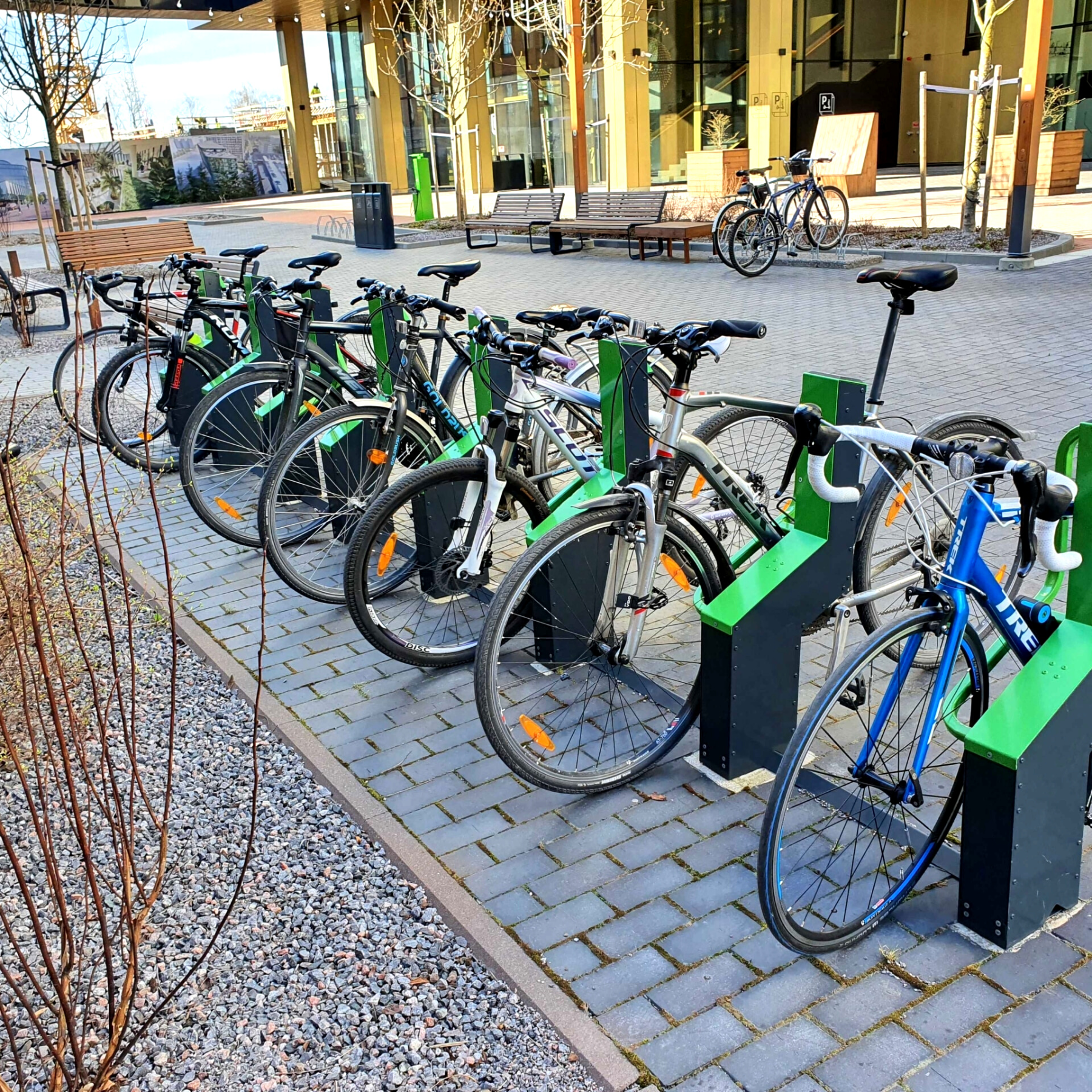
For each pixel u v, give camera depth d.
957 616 2.48
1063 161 17.20
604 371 3.42
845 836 2.91
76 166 17.36
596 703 3.67
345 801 3.21
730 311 10.31
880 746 2.58
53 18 15.57
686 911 2.68
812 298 10.75
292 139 34.91
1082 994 2.33
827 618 3.40
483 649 2.98
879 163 26.81
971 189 13.03
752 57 22.83
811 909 2.63
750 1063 2.21
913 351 8.25
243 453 5.37
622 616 3.46
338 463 4.68
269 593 4.79
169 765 2.28
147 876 2.56
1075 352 7.79
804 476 3.03
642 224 14.48
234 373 5.28
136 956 2.23
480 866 2.91
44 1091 2.25
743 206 12.75
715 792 3.19
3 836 1.98
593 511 3.13
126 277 6.27
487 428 3.77
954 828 2.91
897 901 2.62
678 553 3.35
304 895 2.85
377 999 2.46
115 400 6.82
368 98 30.59
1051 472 2.25
